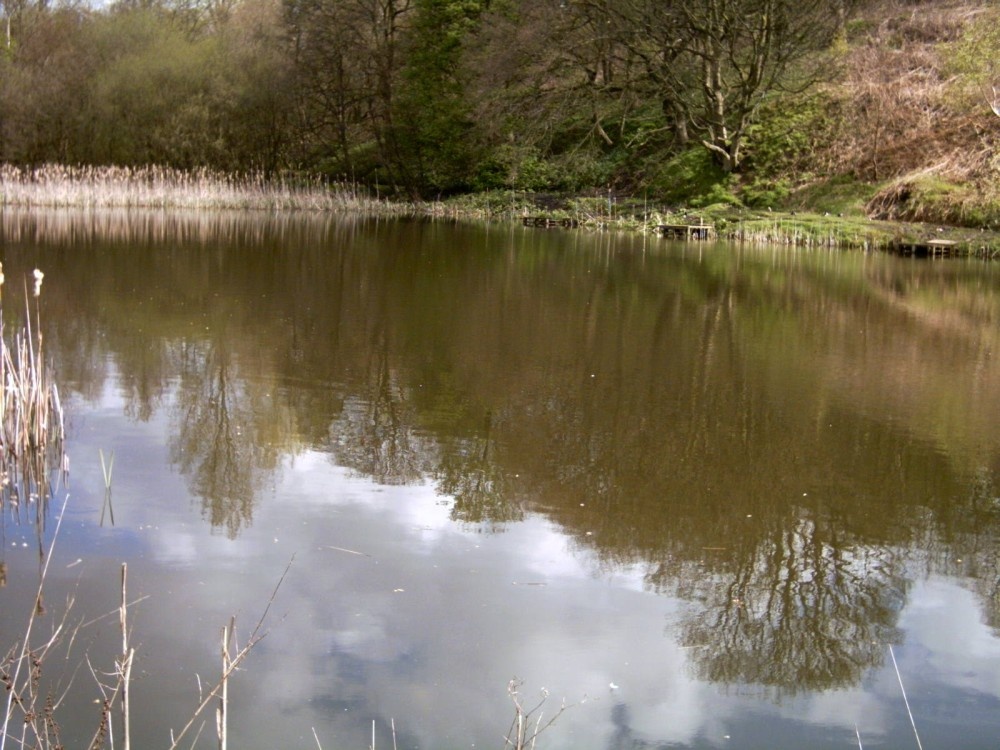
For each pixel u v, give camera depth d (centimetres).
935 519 718
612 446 857
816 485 777
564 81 3778
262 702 459
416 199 4078
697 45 3359
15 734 426
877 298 1741
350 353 1173
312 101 4100
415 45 4097
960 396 1055
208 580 573
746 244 2739
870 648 538
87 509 673
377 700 465
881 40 3488
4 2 4519
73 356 1095
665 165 3650
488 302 1592
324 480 748
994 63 3069
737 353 1252
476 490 741
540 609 558
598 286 1822
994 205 2691
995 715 478
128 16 4178
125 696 372
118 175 3703
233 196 3700
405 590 572
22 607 534
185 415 898
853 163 3170
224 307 1434
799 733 457
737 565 631
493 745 436
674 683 494
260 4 5372
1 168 3659
